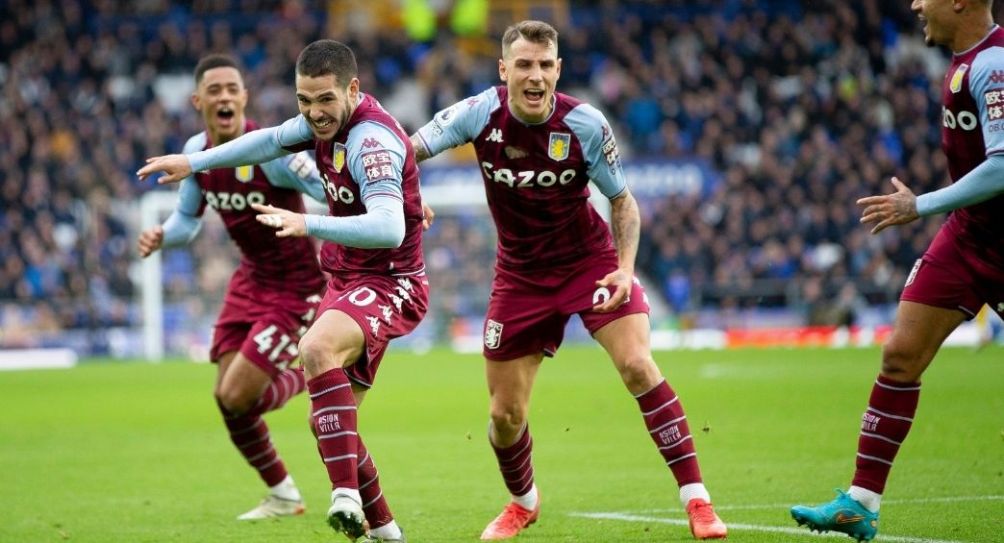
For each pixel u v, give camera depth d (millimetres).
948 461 11758
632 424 16312
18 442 15648
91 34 42438
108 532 9195
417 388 22391
